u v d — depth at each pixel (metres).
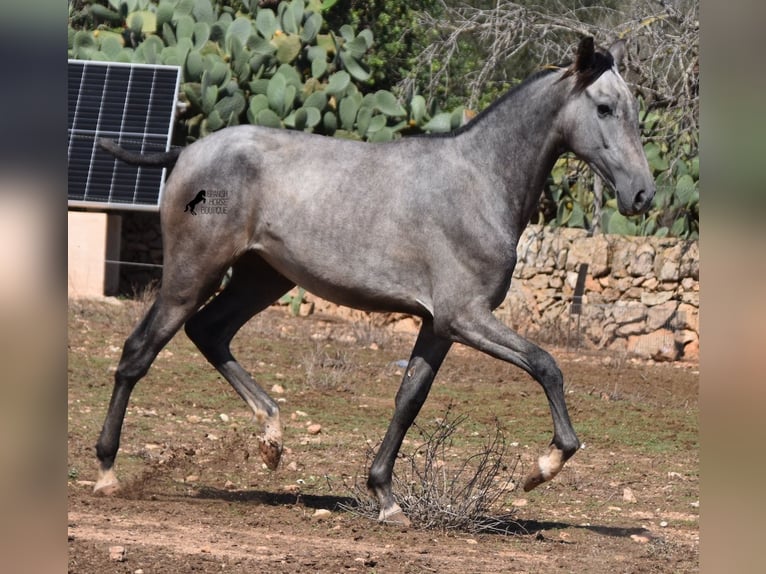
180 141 26.27
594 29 26.88
